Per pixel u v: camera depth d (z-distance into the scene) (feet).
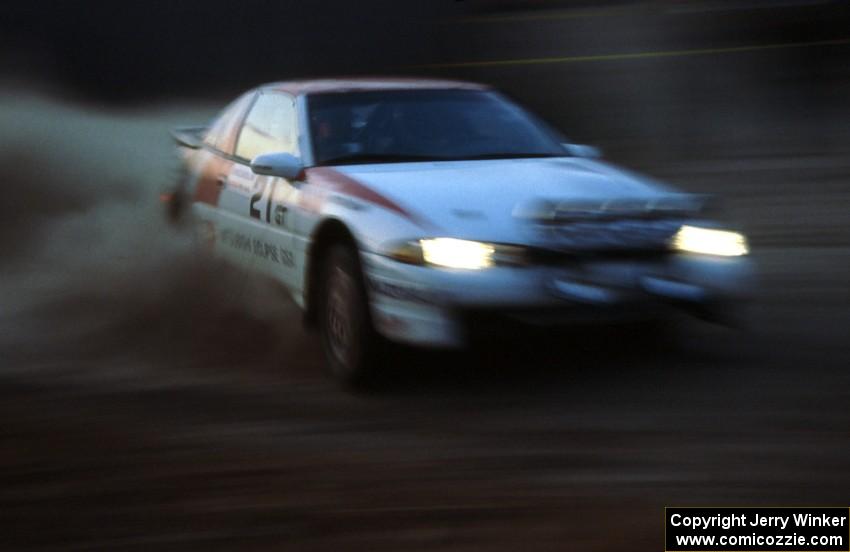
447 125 39.50
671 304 31.55
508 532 22.58
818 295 43.47
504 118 40.70
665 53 125.70
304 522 23.27
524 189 33.76
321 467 26.63
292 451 27.84
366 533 22.65
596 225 31.19
